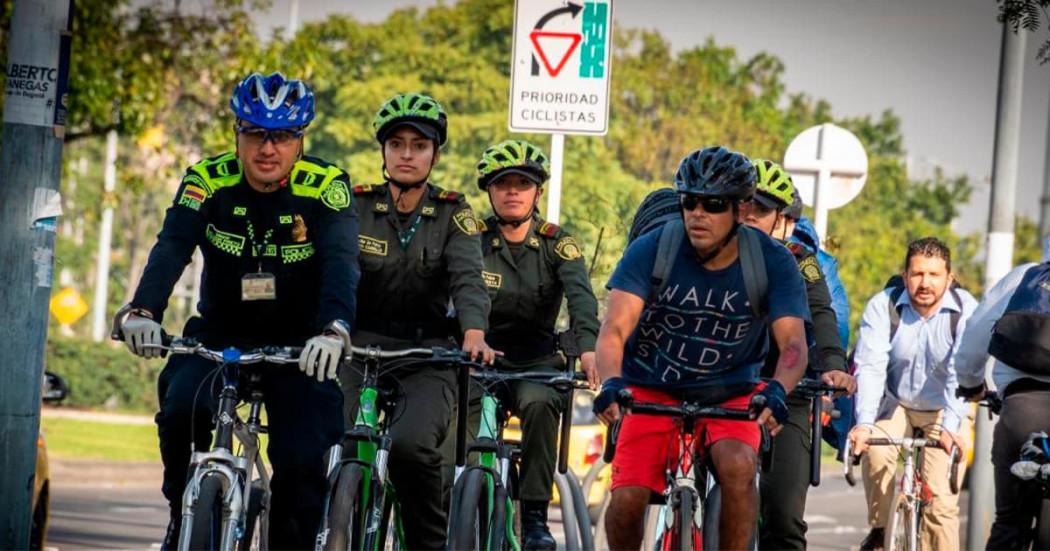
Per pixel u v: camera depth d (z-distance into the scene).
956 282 21.80
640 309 13.25
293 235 13.13
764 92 109.38
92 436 64.56
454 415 16.72
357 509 13.61
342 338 12.52
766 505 16.86
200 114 53.53
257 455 13.62
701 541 13.04
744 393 13.77
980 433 28.09
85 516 34.72
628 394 12.52
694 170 12.91
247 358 12.39
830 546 39.56
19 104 17.41
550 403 16.95
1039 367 16.11
